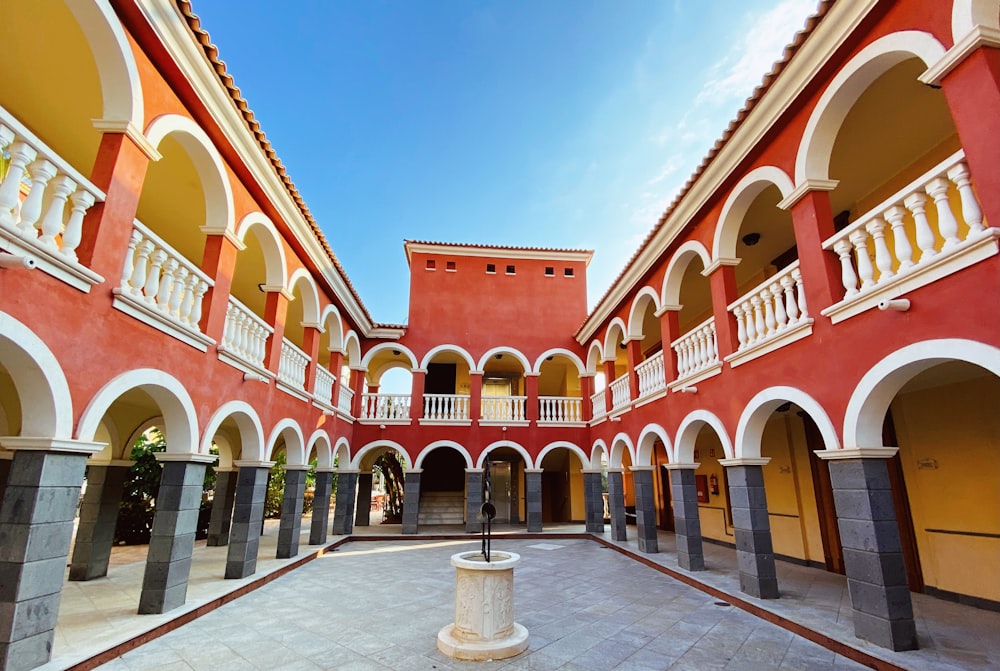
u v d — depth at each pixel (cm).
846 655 459
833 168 695
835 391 516
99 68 488
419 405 1533
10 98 626
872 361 470
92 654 429
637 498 1067
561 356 1752
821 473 889
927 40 421
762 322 659
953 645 460
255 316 768
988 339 363
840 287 536
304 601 671
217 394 671
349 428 1435
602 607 642
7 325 361
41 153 384
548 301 1708
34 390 400
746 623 569
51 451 401
